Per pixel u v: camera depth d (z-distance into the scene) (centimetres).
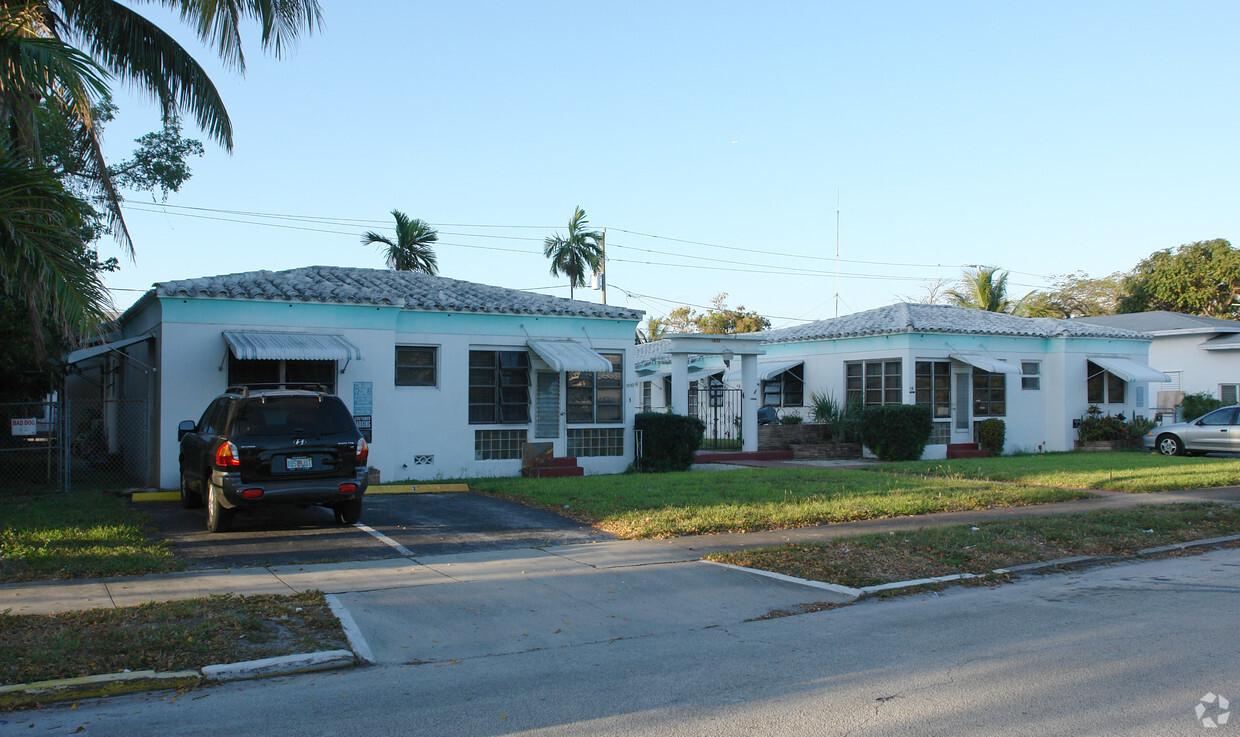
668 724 501
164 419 1455
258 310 1527
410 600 789
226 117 1322
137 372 1706
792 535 1116
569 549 1030
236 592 791
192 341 1481
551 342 1809
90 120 1209
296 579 851
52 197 858
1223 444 2305
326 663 620
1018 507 1388
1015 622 744
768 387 2780
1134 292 4778
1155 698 538
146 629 655
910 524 1203
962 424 2466
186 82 1283
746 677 594
